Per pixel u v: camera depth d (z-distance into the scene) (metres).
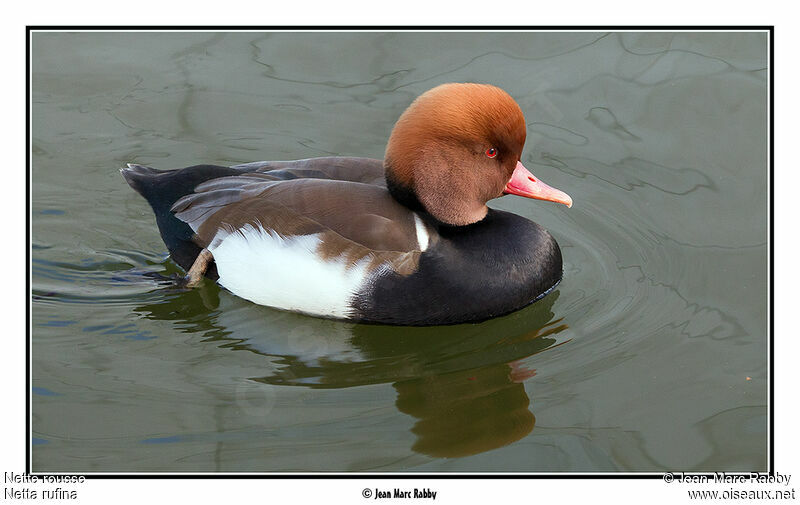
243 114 14.00
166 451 8.89
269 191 10.46
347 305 10.16
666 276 11.51
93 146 13.44
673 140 13.51
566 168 13.13
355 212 10.10
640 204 12.64
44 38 15.22
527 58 14.84
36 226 12.15
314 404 9.52
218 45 15.25
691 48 15.00
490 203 12.88
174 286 10.91
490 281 10.27
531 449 9.07
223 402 9.51
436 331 10.47
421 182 10.08
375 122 13.84
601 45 15.07
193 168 11.22
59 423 9.20
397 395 9.68
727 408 9.55
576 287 11.31
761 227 12.20
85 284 11.22
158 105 14.13
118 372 9.91
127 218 12.42
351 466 8.76
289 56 15.07
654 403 9.62
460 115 9.80
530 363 10.16
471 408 9.54
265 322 10.59
